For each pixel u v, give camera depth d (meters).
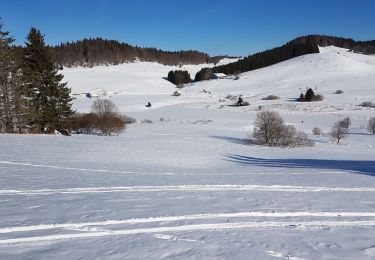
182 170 20.67
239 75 167.75
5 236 7.38
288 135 43.06
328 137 49.84
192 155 30.42
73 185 13.54
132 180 15.33
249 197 11.59
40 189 12.60
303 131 55.44
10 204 10.12
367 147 42.19
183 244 7.09
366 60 173.38
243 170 21.17
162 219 8.67
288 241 7.39
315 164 26.09
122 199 10.98
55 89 43.59
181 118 74.62
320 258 6.62
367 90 103.06
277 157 31.83
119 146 34.09
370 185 14.59
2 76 39.19
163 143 39.22
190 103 101.69
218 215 9.12
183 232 7.80
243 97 109.44
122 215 8.95
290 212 9.55
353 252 6.92
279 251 6.87
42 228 7.92
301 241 7.41
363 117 69.56
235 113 80.50
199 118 73.56
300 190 13.26
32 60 42.91
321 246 7.18
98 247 6.86
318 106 83.75
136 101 105.50
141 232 7.76
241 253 6.72
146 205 10.11
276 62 189.38
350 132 55.25
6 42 39.97
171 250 6.77
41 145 31.14
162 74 199.38
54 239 7.25
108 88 141.38
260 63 189.50
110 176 16.73
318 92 106.88
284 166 24.58
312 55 175.12
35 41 42.91
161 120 71.69
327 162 27.77
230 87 142.12
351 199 11.48
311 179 16.38
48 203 10.29
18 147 28.75
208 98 114.31
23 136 37.12
